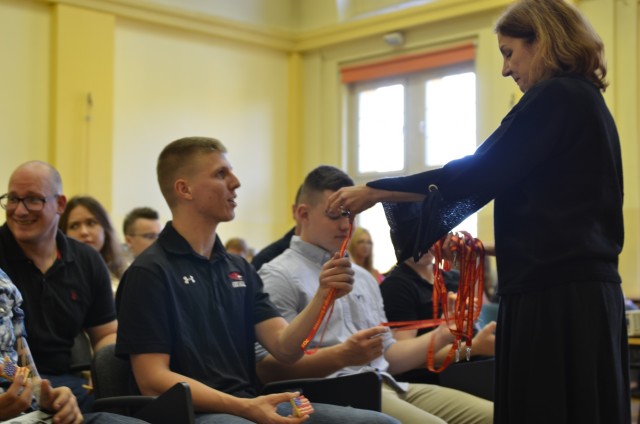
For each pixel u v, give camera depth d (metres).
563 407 1.78
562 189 1.82
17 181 2.87
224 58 8.64
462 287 2.15
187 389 2.07
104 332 3.11
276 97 9.11
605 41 6.98
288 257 2.92
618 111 6.94
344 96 8.99
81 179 7.46
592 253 1.79
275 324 2.55
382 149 8.78
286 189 9.18
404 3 8.45
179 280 2.40
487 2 7.60
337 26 8.77
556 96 1.83
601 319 1.79
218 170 2.49
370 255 5.45
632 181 6.86
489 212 7.34
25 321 2.88
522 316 1.83
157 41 8.12
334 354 2.57
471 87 8.09
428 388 3.05
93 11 7.58
